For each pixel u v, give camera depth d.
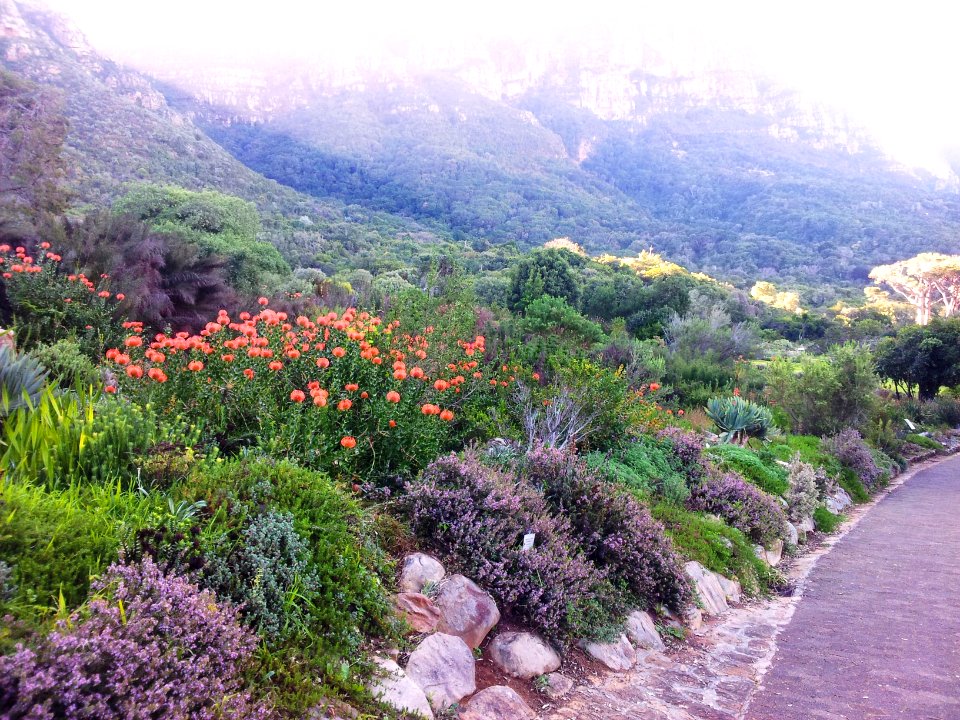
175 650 2.05
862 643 4.81
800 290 121.25
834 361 19.17
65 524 2.44
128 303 8.32
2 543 2.26
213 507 2.99
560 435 6.89
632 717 3.41
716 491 7.84
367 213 151.75
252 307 11.55
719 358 25.52
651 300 34.50
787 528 8.84
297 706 2.38
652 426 8.47
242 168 122.00
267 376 4.77
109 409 3.71
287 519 3.07
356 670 2.76
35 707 1.64
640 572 5.02
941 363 32.38
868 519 11.89
